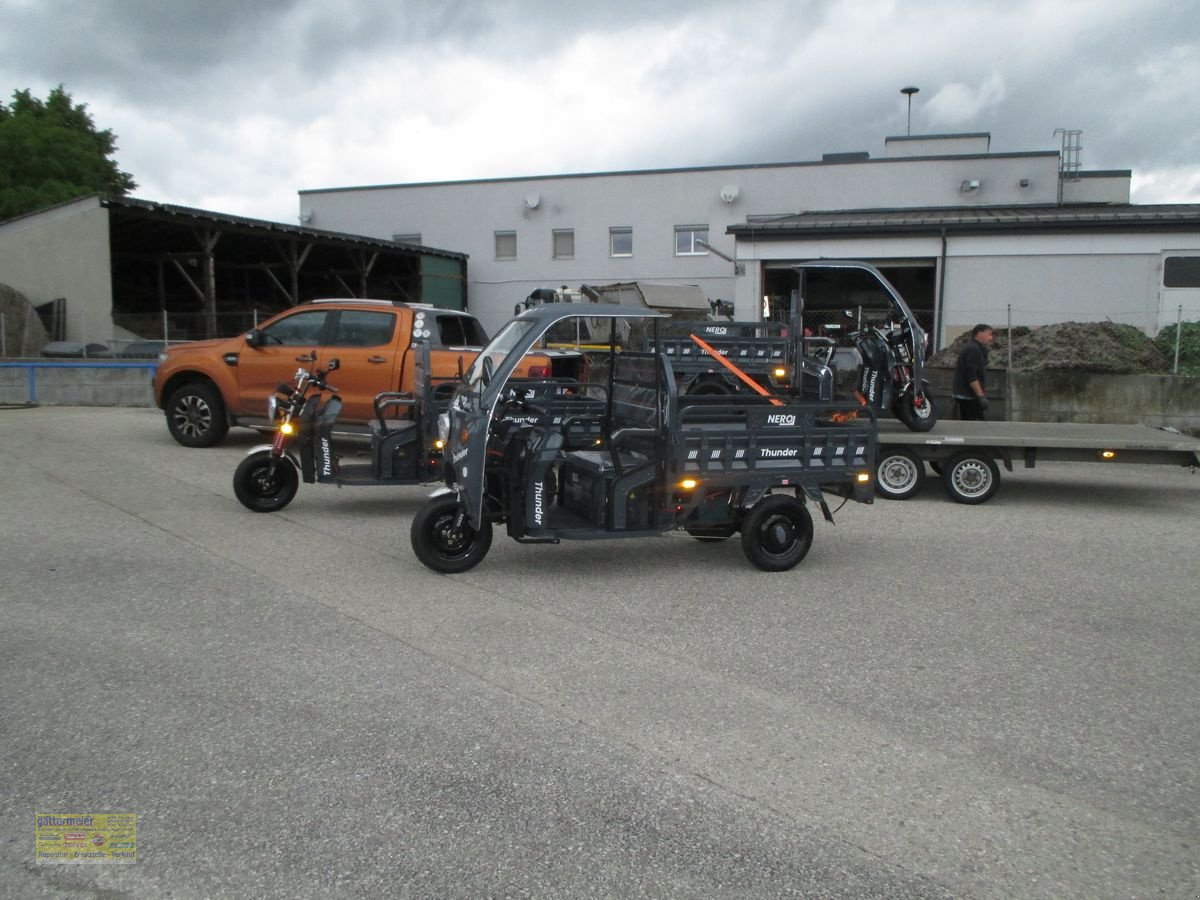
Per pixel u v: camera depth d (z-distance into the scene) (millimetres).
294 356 11438
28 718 4199
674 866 3186
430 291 31656
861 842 3359
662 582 6676
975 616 5988
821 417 8430
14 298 19984
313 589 6250
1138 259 20703
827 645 5391
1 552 6973
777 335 13570
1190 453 9461
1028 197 28328
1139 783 3838
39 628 5367
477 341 12281
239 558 6988
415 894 3012
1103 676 4984
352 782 3699
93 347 19703
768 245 23172
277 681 4676
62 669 4770
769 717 4383
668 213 31766
